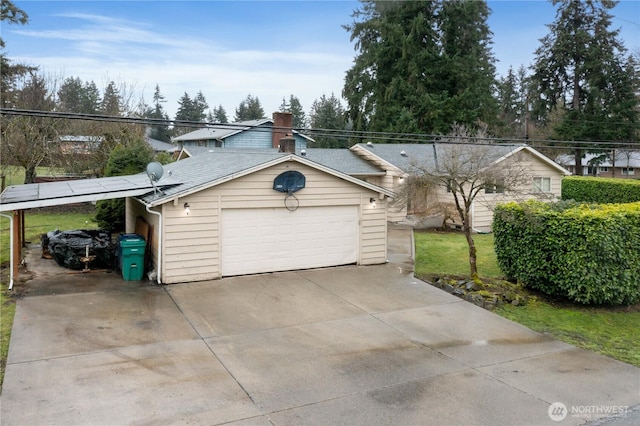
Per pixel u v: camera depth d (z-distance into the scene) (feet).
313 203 42.88
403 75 127.44
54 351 24.18
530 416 19.01
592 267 32.94
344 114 143.95
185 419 18.11
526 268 36.99
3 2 97.66
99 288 35.68
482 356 25.18
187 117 262.26
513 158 56.29
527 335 28.66
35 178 80.23
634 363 24.97
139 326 28.14
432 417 18.72
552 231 34.83
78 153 82.17
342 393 20.58
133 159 65.57
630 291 34.32
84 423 17.63
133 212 51.47
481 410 19.39
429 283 39.37
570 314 32.99
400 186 43.27
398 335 28.02
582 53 128.98
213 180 37.81
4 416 17.93
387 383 21.67
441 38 128.06
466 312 32.58
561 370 23.70
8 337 25.86
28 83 95.50
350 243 45.24
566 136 128.16
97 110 136.36
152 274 38.01
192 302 33.04
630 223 34.50
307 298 34.81
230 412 18.72
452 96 124.26
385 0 128.67
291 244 42.42
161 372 22.15
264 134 114.32
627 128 124.16
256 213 40.63
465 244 56.65
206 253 38.65
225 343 26.03
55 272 39.96
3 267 41.42
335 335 27.71
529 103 152.66
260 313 31.27
